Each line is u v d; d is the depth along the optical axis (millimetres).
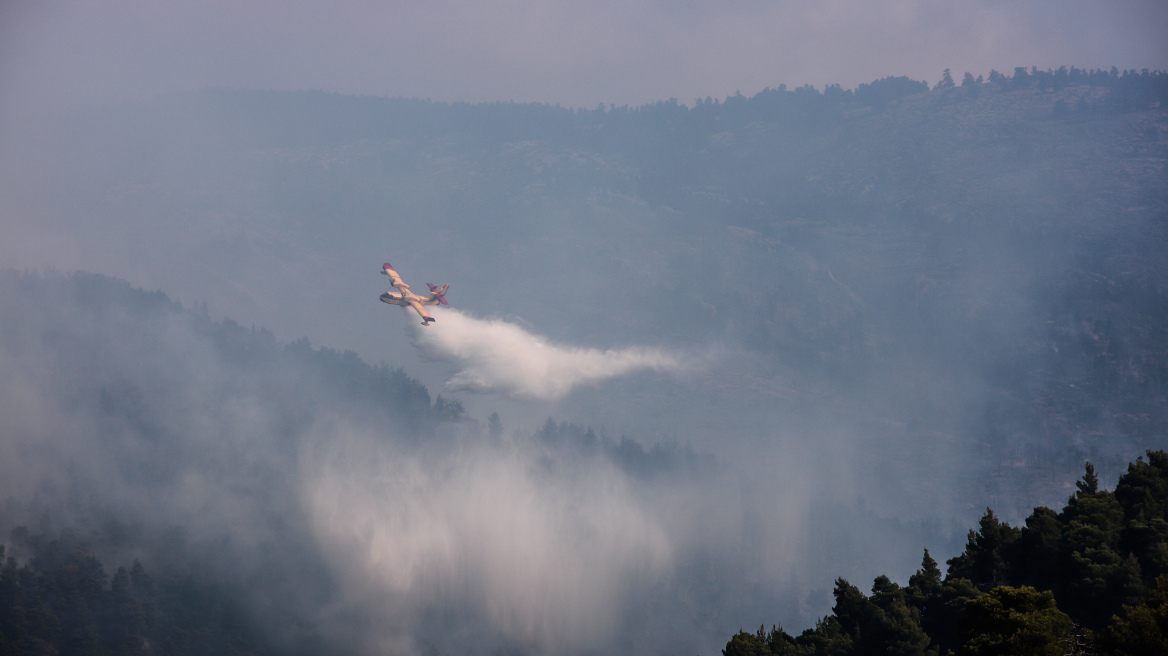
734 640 55750
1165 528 55219
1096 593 50375
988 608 38750
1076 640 44125
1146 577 52969
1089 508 60031
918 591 58469
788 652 55031
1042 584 55844
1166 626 37781
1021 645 36344
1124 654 37500
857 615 57219
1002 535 61875
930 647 53781
